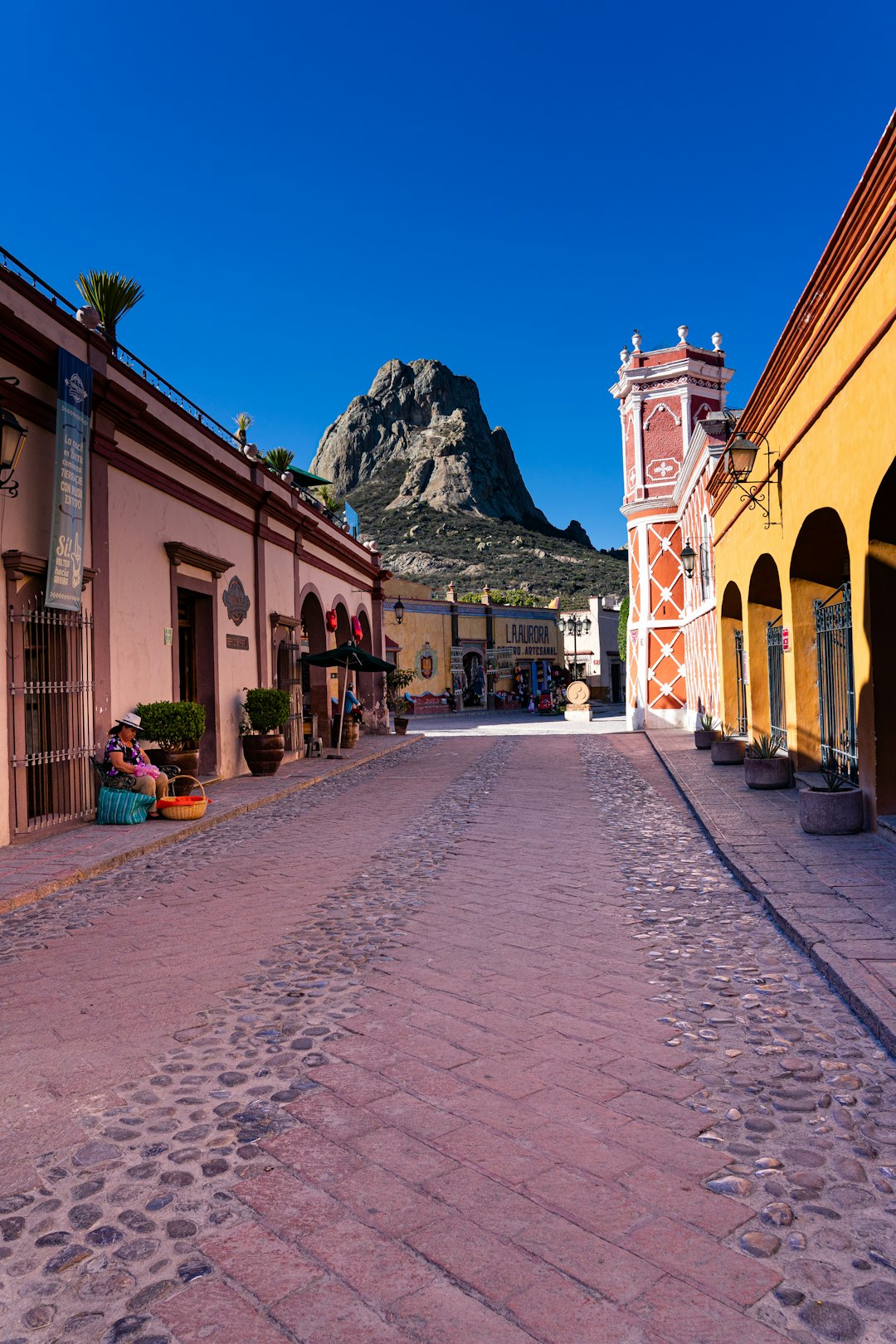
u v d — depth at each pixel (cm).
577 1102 335
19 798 925
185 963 521
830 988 450
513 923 588
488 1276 238
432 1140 309
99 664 1094
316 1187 282
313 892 696
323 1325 222
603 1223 260
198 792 1244
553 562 9581
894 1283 233
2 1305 233
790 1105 330
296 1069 370
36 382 984
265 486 1723
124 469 1190
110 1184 288
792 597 1085
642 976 476
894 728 775
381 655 2842
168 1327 223
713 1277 236
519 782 1416
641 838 887
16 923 639
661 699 2530
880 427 700
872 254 691
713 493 1639
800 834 818
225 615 1545
